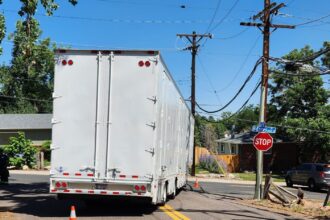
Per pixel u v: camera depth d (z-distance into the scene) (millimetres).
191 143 28609
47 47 66125
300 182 33625
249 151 54281
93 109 13109
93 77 13188
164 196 15547
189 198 19922
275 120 52031
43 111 80125
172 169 17438
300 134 46500
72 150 13055
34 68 73250
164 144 14688
